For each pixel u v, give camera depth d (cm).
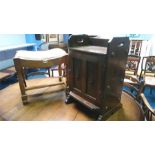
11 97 145
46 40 389
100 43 128
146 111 126
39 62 117
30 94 141
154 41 306
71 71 122
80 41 129
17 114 117
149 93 250
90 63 102
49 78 183
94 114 116
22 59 115
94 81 103
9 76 246
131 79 224
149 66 288
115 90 113
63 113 118
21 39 325
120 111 124
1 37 276
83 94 116
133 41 317
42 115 116
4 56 277
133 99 147
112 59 93
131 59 270
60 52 132
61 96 145
